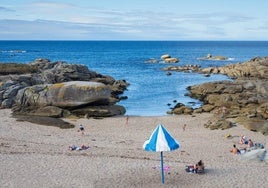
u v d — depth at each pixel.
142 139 39.56
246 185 24.41
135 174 25.97
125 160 29.25
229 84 68.56
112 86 72.75
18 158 28.72
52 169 26.48
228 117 48.72
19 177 24.81
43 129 42.22
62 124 44.19
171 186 24.12
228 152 34.25
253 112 48.69
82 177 25.17
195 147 35.97
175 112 54.16
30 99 50.62
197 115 52.06
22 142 35.00
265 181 25.19
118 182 24.48
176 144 24.67
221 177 25.89
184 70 116.31
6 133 39.22
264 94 61.84
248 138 39.78
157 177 25.53
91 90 50.66
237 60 160.62
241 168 28.22
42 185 23.59
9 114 48.97
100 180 24.73
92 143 36.44
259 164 30.28
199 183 24.67
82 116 49.66
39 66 76.88
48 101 50.09
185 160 30.75
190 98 68.12
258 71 94.12
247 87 65.88
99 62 153.12
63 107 50.19
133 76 103.50
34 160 28.34
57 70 67.06
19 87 54.59
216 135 41.16
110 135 41.12
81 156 30.02
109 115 50.56
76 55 199.50
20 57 171.38
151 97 69.44
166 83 88.81
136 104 62.72
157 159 30.33
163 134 24.66
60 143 35.78
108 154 31.39
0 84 55.81
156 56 195.25
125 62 153.25
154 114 54.91
